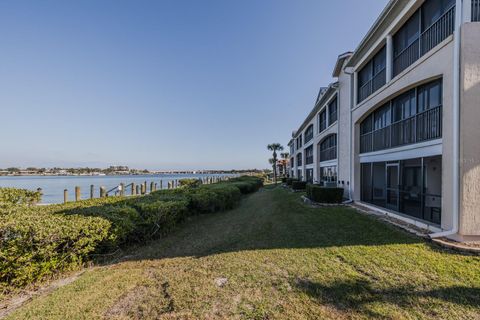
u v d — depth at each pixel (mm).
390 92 8578
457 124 5496
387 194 9680
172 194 9836
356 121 11609
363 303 3135
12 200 7062
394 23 8492
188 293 3510
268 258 4762
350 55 12359
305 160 27500
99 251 5086
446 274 3842
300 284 3656
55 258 4125
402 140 8414
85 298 3428
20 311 3127
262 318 2895
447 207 5824
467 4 5469
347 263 4395
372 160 10469
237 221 8602
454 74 5578
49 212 5246
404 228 6688
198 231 7332
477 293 3283
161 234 6797
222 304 3209
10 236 3604
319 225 7324
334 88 14422
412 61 7840
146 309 3154
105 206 6617
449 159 5801
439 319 2789
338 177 14188
